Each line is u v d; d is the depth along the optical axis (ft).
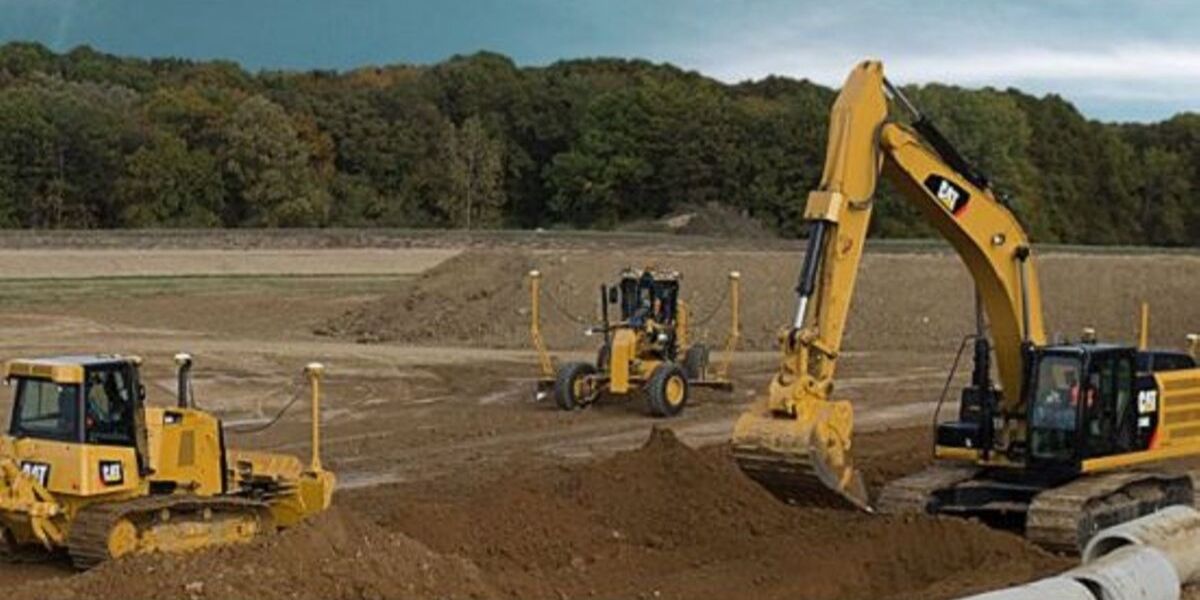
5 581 48.42
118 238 205.05
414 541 45.91
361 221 295.89
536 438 84.33
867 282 146.61
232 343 128.06
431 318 141.08
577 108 335.06
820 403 51.16
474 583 42.78
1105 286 145.07
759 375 113.70
